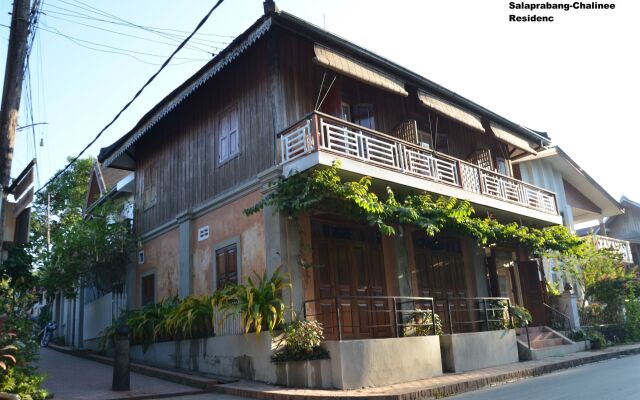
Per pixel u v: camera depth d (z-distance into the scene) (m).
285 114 11.93
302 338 9.76
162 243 15.98
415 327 12.38
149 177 17.55
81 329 20.91
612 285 19.12
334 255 12.10
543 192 17.70
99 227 16.80
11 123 9.41
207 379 10.41
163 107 14.66
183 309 12.34
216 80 14.31
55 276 16.45
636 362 12.66
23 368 8.27
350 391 9.05
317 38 11.39
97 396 9.15
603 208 25.53
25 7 9.91
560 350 14.60
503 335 13.13
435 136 16.11
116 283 17.77
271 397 8.89
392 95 14.85
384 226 10.55
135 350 14.34
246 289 10.62
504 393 8.77
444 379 10.29
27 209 9.50
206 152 14.45
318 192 10.19
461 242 16.09
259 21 10.93
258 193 12.00
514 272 17.98
